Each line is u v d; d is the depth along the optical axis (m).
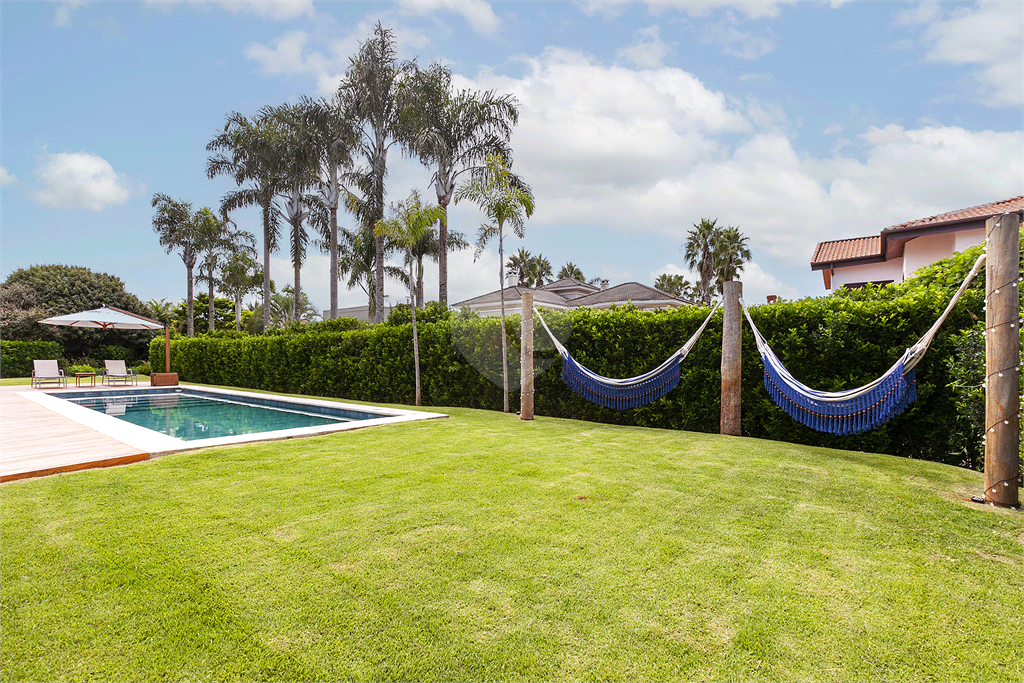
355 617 2.28
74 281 31.36
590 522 3.42
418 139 19.55
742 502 3.83
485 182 9.92
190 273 29.88
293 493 4.08
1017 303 3.79
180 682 1.88
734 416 6.93
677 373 7.18
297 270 27.59
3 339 27.31
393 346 12.48
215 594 2.48
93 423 8.10
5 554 2.93
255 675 1.92
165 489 4.21
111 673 1.93
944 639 2.14
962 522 3.43
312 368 15.02
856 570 2.74
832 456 5.36
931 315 5.77
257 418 11.55
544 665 1.97
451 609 2.34
